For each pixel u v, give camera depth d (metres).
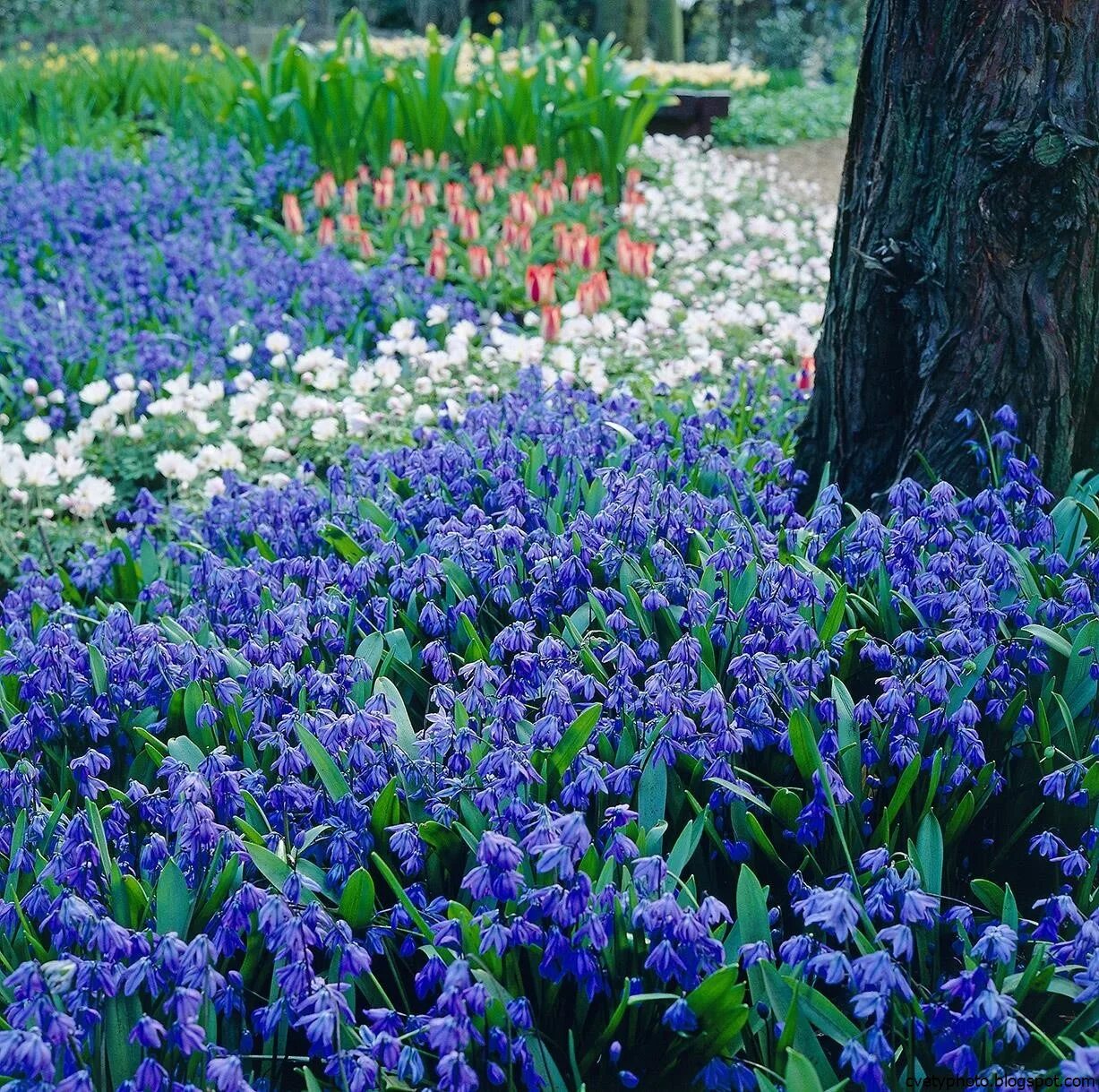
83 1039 1.92
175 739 2.56
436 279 7.22
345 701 2.60
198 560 3.86
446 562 3.10
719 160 12.02
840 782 2.30
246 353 5.68
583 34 24.92
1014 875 2.56
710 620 2.79
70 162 9.69
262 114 10.01
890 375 3.82
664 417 4.43
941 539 2.99
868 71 3.63
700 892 2.39
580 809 2.30
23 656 2.93
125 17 21.69
